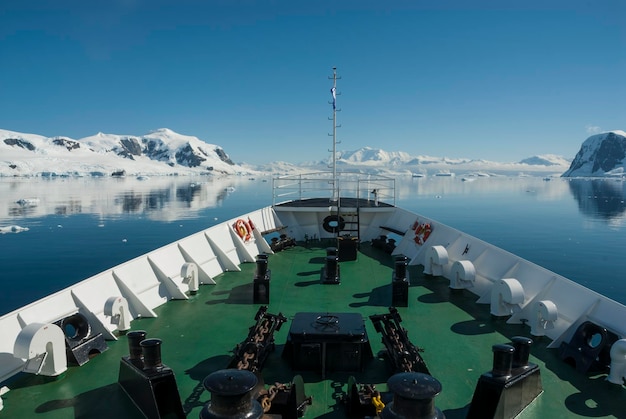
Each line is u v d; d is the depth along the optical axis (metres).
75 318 6.65
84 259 25.75
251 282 10.40
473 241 10.42
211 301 9.09
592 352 6.15
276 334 7.42
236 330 7.59
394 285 8.73
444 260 10.48
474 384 5.83
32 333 5.54
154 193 85.56
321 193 66.75
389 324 6.55
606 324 6.50
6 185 108.56
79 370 6.11
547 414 5.14
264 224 14.10
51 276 21.95
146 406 4.86
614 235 35.34
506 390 4.69
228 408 3.24
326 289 9.91
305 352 6.00
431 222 12.46
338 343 5.93
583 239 33.59
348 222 14.76
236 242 12.33
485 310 8.60
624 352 5.71
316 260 12.45
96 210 52.91
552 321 7.12
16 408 5.20
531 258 26.91
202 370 6.16
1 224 40.25
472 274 9.35
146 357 4.91
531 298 8.03
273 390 4.84
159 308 8.67
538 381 5.43
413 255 12.43
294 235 15.09
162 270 9.19
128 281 8.40
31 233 35.06
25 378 5.89
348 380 5.54
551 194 88.56
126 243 30.95
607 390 5.70
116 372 6.06
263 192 93.75
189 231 36.69
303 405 5.07
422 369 5.63
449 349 6.89
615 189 109.75
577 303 7.18
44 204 59.22
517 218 46.91
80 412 5.12
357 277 10.84
